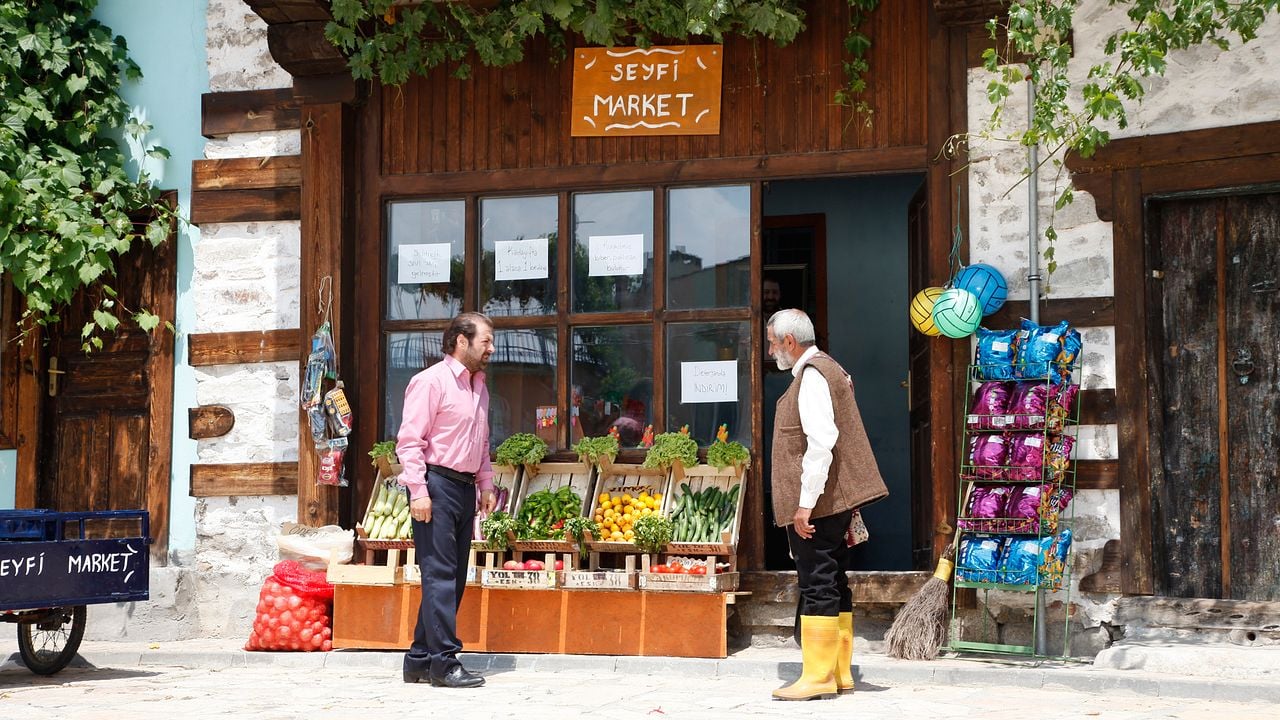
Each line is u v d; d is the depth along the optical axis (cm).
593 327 757
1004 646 651
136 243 859
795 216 1047
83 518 623
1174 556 680
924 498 736
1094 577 675
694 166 745
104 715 504
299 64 777
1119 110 615
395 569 696
